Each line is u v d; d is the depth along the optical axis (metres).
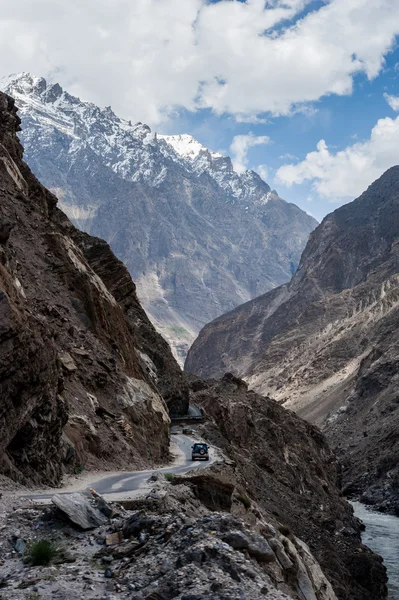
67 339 39.53
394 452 144.62
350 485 145.12
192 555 13.24
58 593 12.63
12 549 15.31
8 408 23.17
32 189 55.47
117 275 61.28
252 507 28.30
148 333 78.06
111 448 34.66
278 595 12.18
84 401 35.84
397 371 197.00
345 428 187.50
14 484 22.08
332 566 52.94
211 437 65.38
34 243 44.19
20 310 25.70
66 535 16.12
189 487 25.31
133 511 18.92
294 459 88.19
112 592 12.75
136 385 44.44
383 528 98.69
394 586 63.41
